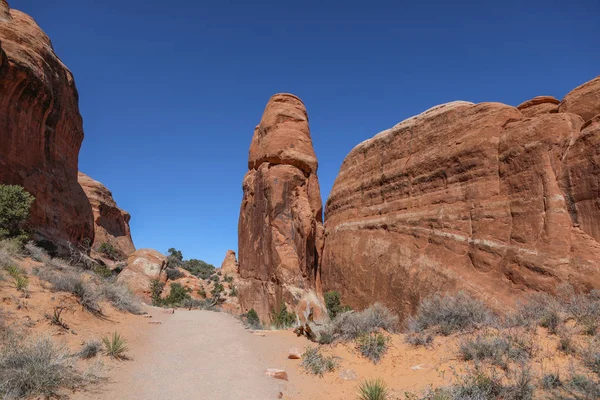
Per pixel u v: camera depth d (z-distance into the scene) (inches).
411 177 962.1
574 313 358.6
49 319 374.0
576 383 248.1
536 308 397.4
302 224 1208.2
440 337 375.9
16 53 941.8
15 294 395.2
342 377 333.1
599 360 267.4
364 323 426.6
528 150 683.4
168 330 532.1
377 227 1021.8
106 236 2427.4
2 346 289.7
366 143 1237.7
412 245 878.4
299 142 1344.7
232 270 2283.5
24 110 965.8
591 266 536.1
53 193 1063.6
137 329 492.4
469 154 806.5
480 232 730.8
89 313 459.2
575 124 650.2
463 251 752.3
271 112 1414.9
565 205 606.9
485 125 797.9
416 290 806.5
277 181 1264.8
